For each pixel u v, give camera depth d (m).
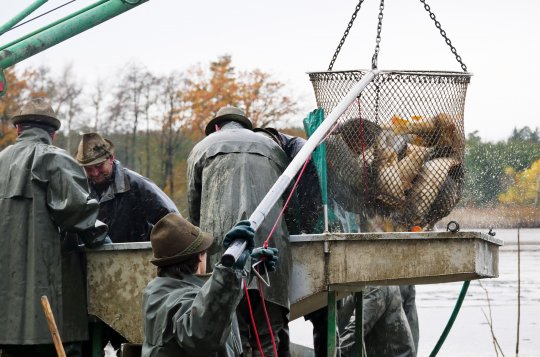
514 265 28.39
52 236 9.05
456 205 9.23
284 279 8.77
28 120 9.31
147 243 9.11
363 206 9.20
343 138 9.19
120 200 10.08
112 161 10.10
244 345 8.83
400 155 9.09
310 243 8.95
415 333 12.95
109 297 9.18
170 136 56.31
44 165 9.09
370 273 8.86
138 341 9.12
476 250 8.85
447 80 9.12
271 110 52.62
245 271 6.43
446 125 9.10
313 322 10.62
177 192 55.72
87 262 9.25
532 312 19.22
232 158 9.09
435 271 8.83
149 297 6.67
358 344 9.88
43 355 9.30
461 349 15.30
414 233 8.84
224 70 54.28
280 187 7.28
